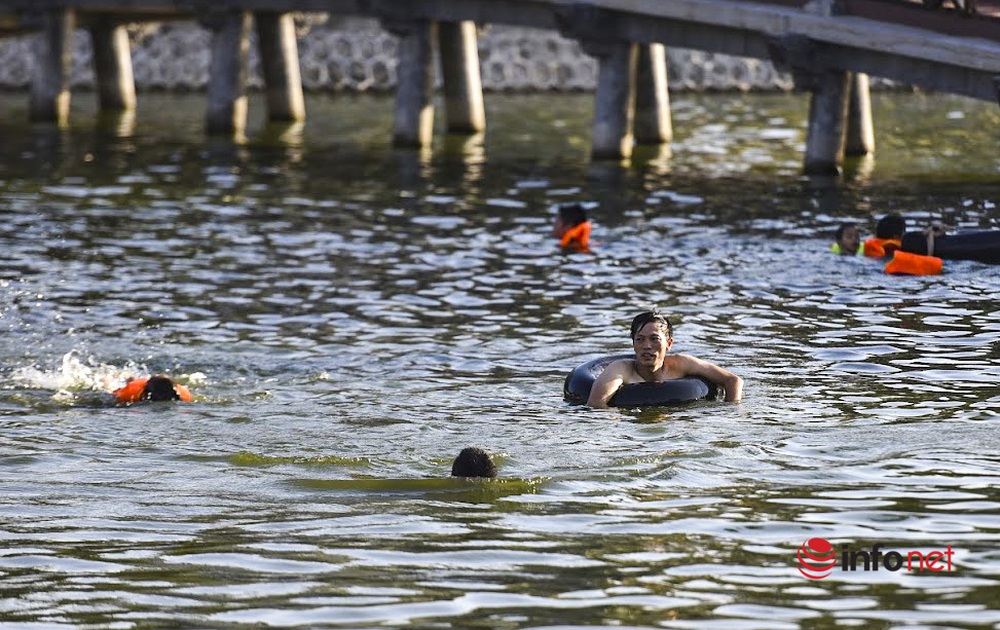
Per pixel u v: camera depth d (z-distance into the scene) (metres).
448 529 23.12
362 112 101.88
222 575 21.08
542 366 35.38
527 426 29.77
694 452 27.52
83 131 90.94
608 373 31.81
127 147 82.69
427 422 30.25
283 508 24.52
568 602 19.78
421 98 83.06
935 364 34.41
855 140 77.75
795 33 66.56
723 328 38.88
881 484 25.23
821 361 35.03
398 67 83.25
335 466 27.16
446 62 88.81
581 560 21.55
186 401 32.22
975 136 85.56
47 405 32.03
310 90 115.06
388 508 24.41
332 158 78.12
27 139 86.38
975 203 61.03
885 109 99.19
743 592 20.12
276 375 34.69
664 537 22.59
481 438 28.92
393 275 47.00
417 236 54.22
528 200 63.00
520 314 41.28
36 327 39.72
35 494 25.55
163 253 50.94
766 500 24.41
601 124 76.62
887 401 31.25
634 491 25.12
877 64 65.56
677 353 34.69
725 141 84.75
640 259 49.12
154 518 24.05
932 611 19.33
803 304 41.62
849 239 49.00
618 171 72.38
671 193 64.75
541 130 91.00
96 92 110.50
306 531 23.14
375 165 75.12
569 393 32.16
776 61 67.94
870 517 23.44
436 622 19.08
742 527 23.02
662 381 31.70
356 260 49.53
